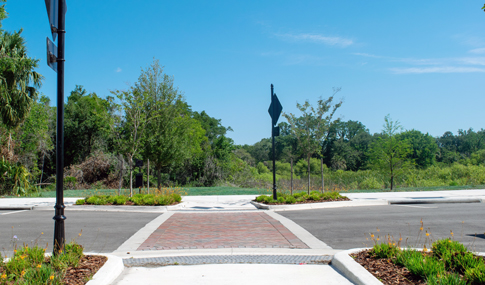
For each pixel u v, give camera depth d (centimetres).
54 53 543
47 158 3719
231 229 897
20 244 730
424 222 957
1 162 2098
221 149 4309
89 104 4325
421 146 5550
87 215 1186
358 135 7344
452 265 486
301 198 1477
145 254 638
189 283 478
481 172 2925
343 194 1798
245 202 1559
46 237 806
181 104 2016
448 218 1024
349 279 491
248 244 720
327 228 892
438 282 416
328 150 6938
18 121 1931
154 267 559
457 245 530
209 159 3762
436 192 1859
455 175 3014
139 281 488
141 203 1397
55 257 518
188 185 3675
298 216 1118
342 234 814
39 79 1980
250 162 6041
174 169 3578
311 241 743
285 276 507
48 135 3300
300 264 571
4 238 795
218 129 6900
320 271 531
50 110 3306
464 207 1290
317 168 5041
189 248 687
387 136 2320
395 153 2244
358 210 1248
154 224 982
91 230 891
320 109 1631
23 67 1883
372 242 726
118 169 3262
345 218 1054
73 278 465
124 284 475
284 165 5550
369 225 925
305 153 1673
